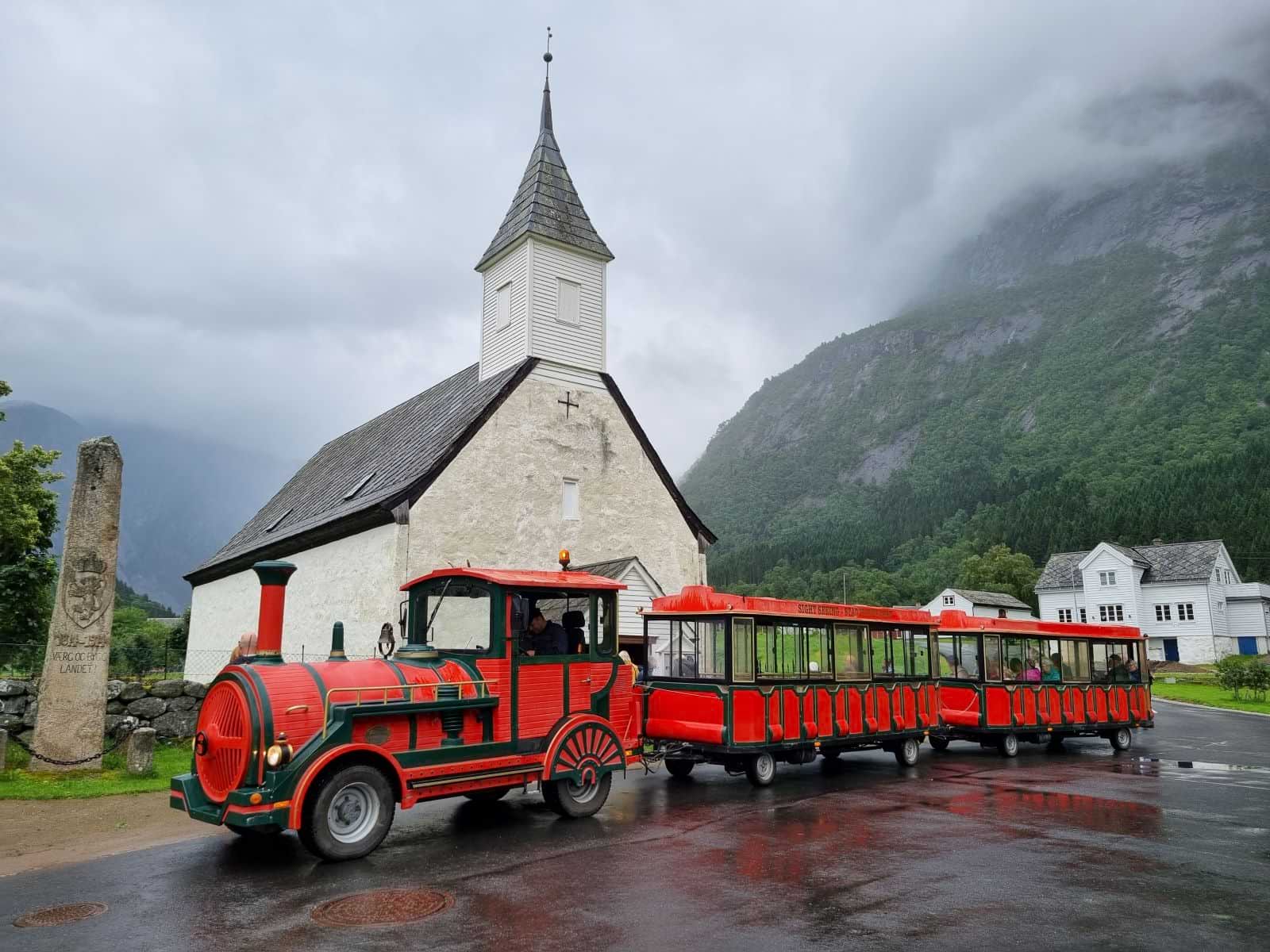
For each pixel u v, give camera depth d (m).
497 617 9.06
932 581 110.12
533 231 21.00
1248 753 16.86
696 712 11.98
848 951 5.21
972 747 18.22
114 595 12.94
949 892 6.49
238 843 8.20
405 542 17.27
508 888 6.59
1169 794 11.33
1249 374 168.38
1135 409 178.00
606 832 8.67
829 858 7.54
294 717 7.46
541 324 20.95
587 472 20.78
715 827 8.92
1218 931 5.60
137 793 10.94
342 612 18.64
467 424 18.84
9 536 23.38
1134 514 98.25
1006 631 16.16
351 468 25.52
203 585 27.94
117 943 5.36
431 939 5.40
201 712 7.95
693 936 5.46
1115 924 5.74
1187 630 64.81
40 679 12.95
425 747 8.25
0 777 11.52
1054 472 150.88
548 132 23.38
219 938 5.46
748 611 11.90
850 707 13.34
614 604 10.27
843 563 139.75
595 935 5.49
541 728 9.24
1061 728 16.62
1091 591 69.50
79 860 7.59
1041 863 7.39
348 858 7.43
